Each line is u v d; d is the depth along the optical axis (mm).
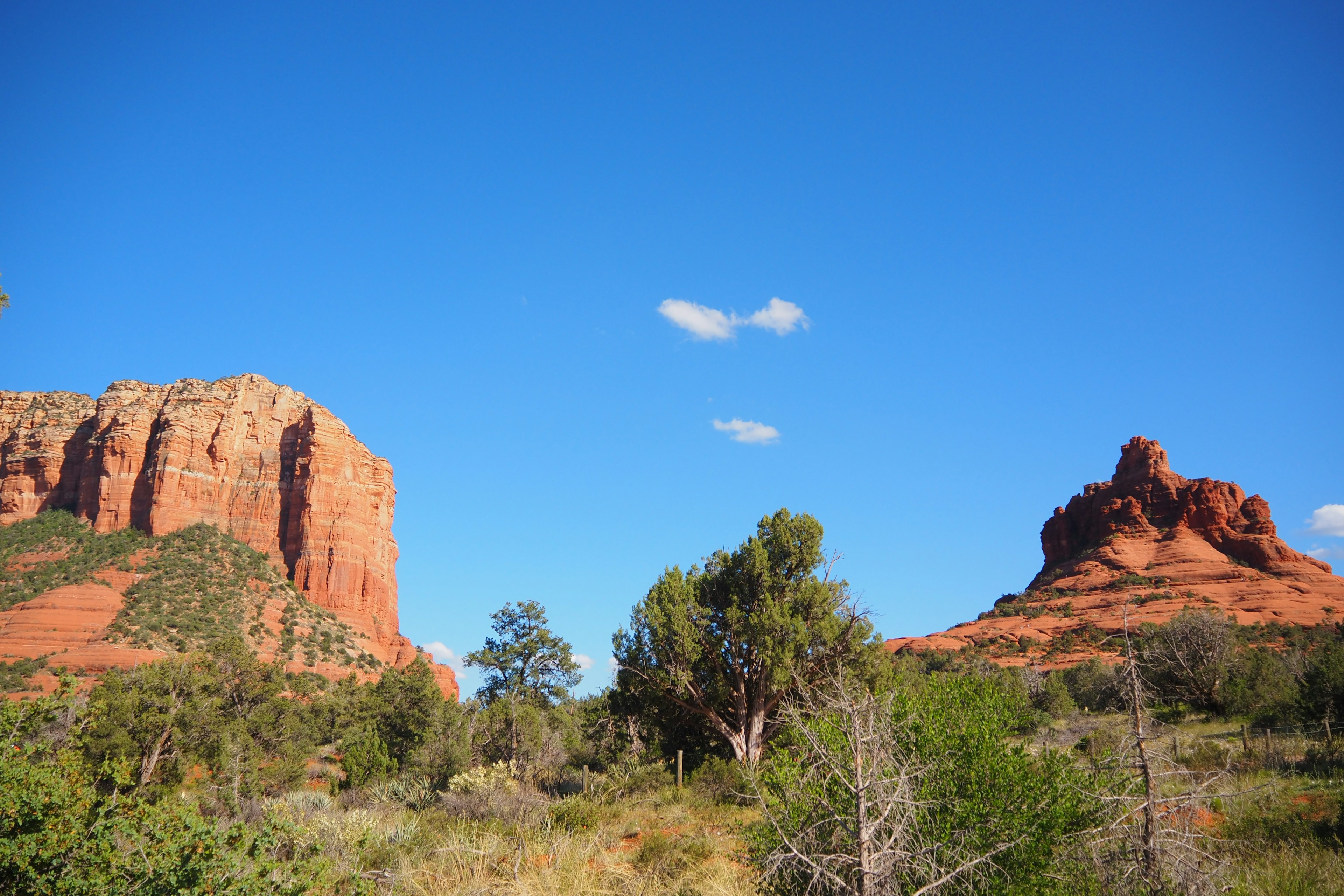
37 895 6777
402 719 39594
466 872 11102
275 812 7992
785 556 26656
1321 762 15734
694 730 27078
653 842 12609
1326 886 8742
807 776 7312
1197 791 7738
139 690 30812
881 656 24656
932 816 7242
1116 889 6918
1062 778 7609
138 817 7434
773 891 7781
